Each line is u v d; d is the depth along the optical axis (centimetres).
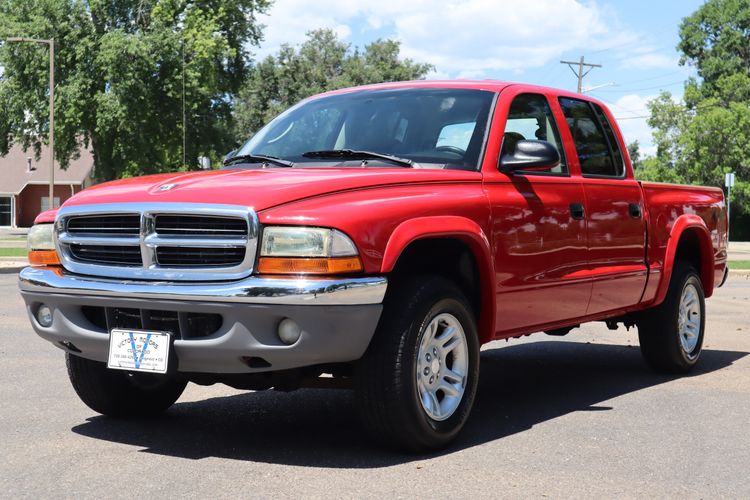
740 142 5694
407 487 404
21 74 4266
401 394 443
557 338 973
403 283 459
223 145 4606
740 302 1371
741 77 6438
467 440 496
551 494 395
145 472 426
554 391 654
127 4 4319
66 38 4181
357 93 595
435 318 464
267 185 442
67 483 407
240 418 551
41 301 481
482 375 728
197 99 4316
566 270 571
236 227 428
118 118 4094
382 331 445
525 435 509
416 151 529
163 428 521
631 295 655
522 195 534
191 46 4303
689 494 399
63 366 722
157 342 439
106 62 4056
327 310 415
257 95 7200
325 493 393
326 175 459
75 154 4512
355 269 424
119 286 444
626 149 674
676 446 485
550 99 605
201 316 436
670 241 697
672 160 5962
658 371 730
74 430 514
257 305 416
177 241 436
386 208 444
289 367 430
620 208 632
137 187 471
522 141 525
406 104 562
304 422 540
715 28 7338
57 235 478
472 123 539
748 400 617
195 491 395
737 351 861
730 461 455
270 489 399
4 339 876
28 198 6488
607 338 973
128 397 533
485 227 501
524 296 537
